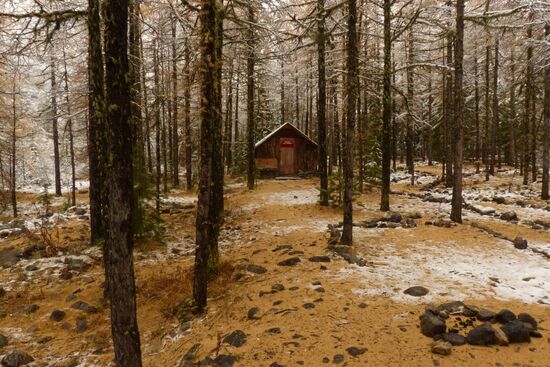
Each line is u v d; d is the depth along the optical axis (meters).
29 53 9.88
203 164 6.79
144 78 13.15
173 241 12.23
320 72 15.40
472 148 38.88
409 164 28.94
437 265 8.27
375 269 8.03
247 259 9.46
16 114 24.66
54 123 29.73
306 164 29.56
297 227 12.61
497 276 7.56
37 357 5.97
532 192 18.50
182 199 20.70
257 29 11.77
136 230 11.19
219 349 5.34
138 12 10.49
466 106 33.88
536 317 5.65
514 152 29.30
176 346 5.85
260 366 4.84
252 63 19.94
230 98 25.50
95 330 6.82
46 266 10.09
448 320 5.58
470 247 9.63
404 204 16.28
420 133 39.19
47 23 8.68
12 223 15.27
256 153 28.91
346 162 9.64
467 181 24.02
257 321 6.09
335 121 24.23
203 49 6.72
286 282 7.59
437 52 28.34
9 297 8.30
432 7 15.92
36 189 34.69
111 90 4.08
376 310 6.07
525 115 22.58
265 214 15.06
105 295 7.98
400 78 28.72
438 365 4.57
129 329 4.27
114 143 4.11
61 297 8.30
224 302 7.08
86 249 11.29
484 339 4.92
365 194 19.23
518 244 9.62
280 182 25.44
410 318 5.76
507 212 13.00
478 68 29.94
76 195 30.53
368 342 5.17
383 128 14.68
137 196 11.23
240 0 11.41
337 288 7.02
